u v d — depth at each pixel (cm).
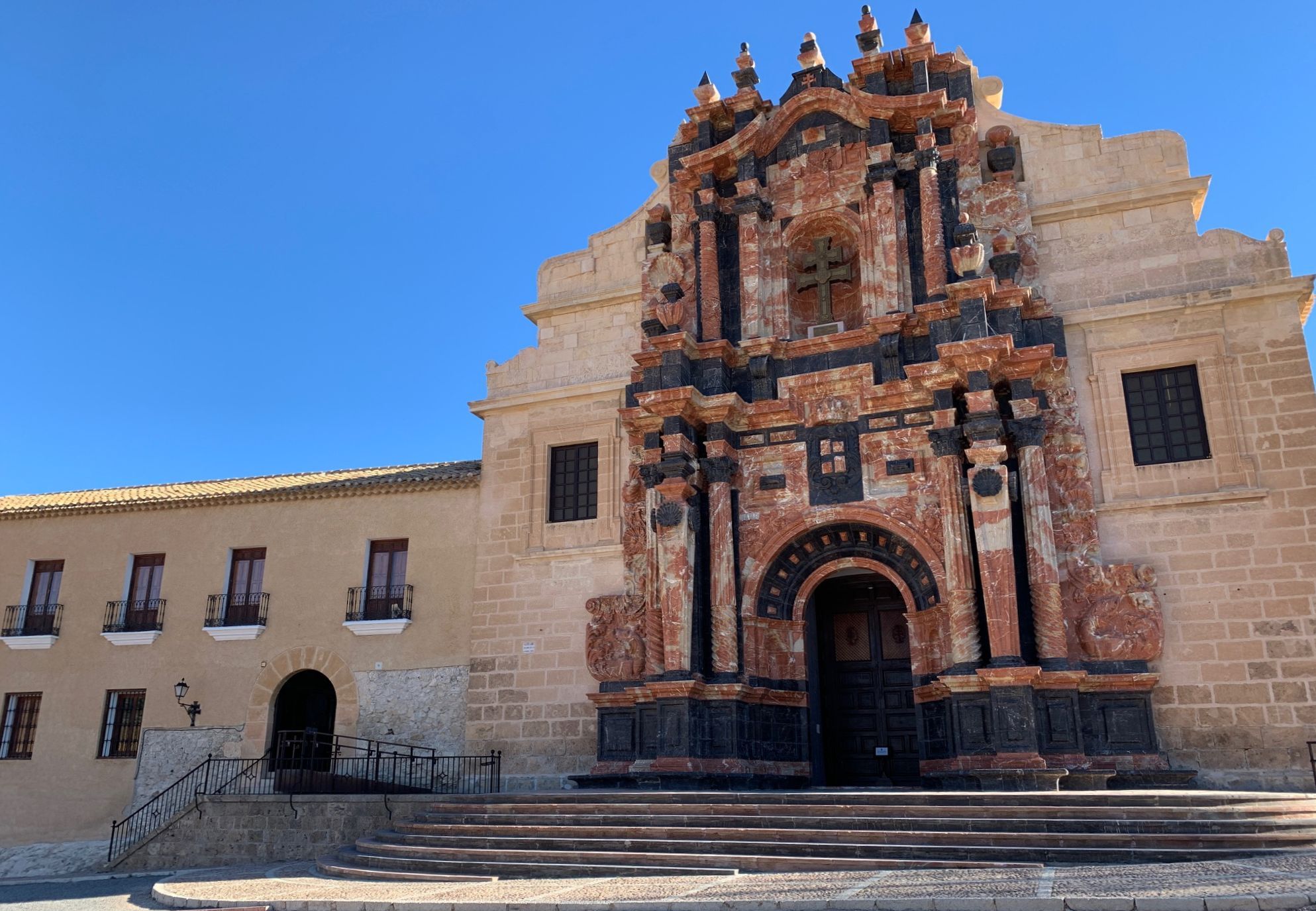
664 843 1350
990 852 1187
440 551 2356
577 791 1712
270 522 2500
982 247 1973
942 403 1905
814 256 2220
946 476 1862
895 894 901
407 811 1809
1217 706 1711
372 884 1341
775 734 1980
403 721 2261
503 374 2411
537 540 2261
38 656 2544
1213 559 1775
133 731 2442
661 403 2047
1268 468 1780
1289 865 942
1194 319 1884
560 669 2159
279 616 2417
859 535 2022
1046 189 2047
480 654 2231
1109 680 1738
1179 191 1948
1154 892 812
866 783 2033
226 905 1210
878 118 2136
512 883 1215
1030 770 1620
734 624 1973
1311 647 1681
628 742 2030
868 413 2034
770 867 1243
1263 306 1850
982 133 2136
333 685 2397
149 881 1769
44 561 2644
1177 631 1762
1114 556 1830
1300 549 1727
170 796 2336
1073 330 1953
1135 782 1686
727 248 2258
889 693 2070
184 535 2550
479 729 2184
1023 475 1845
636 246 2370
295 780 1977
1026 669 1677
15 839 2402
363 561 2405
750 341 2127
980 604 1827
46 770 2441
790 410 2072
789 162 2250
